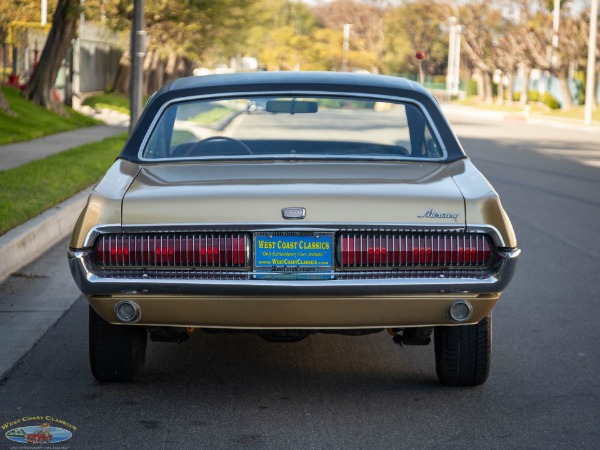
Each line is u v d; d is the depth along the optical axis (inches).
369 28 4461.1
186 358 243.3
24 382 219.0
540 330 277.3
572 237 457.7
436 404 205.5
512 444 180.9
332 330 201.2
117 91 1943.9
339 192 188.9
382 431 187.8
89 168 641.0
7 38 1485.0
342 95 233.5
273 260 185.5
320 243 185.6
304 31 5007.4
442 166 218.2
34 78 1230.9
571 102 2391.7
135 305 187.0
